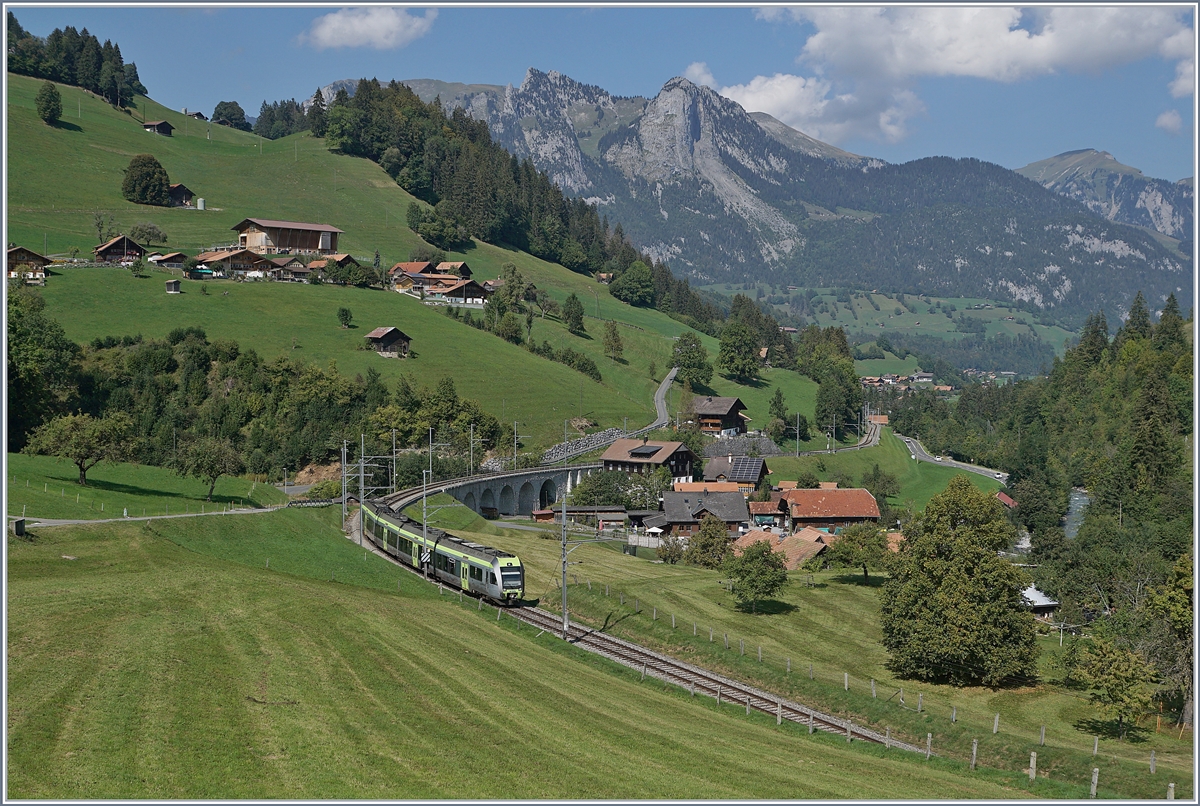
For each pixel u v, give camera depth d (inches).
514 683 2335.1
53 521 3289.9
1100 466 7746.1
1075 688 2763.3
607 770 1776.6
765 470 7775.6
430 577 3705.7
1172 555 4879.4
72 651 2020.2
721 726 2236.7
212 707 1823.3
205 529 3627.0
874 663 2952.8
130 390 6560.0
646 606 3484.3
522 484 6766.7
